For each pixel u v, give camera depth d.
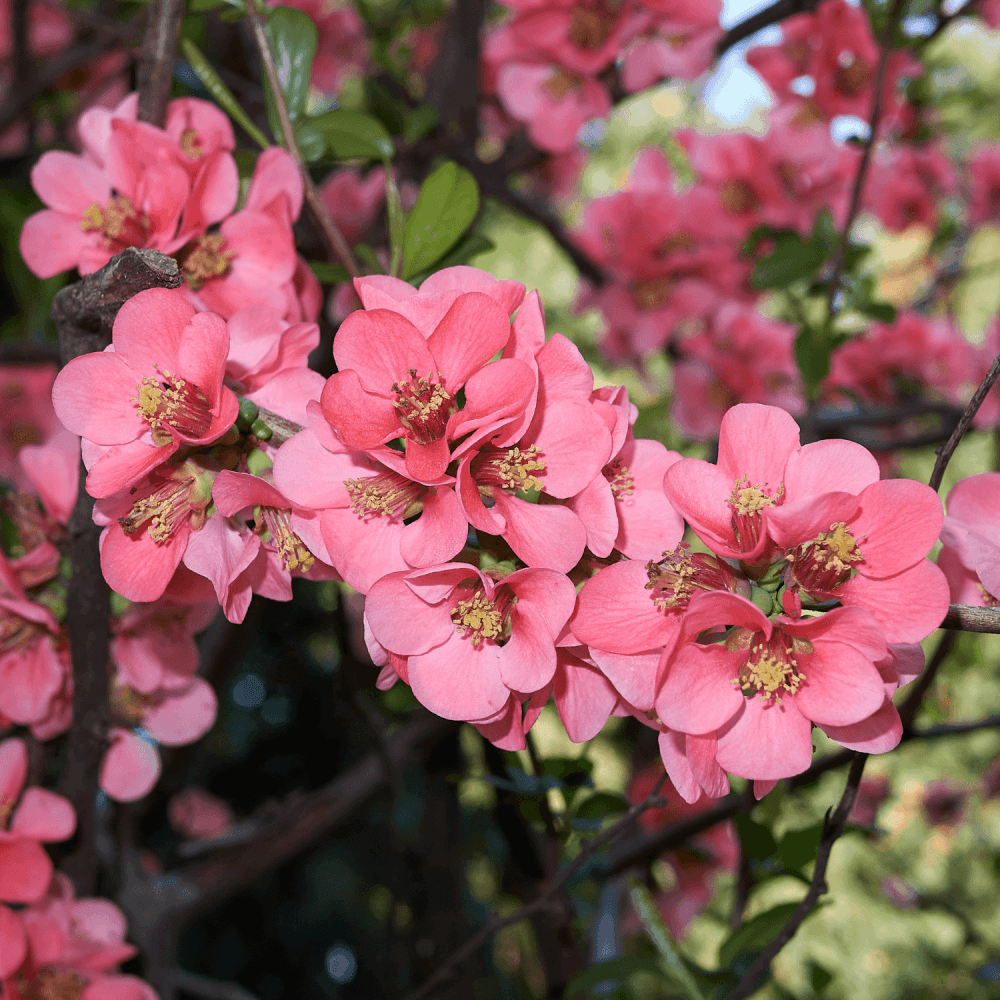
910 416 0.76
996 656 1.39
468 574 0.29
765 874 0.43
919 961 1.39
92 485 0.29
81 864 0.42
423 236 0.38
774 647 0.28
